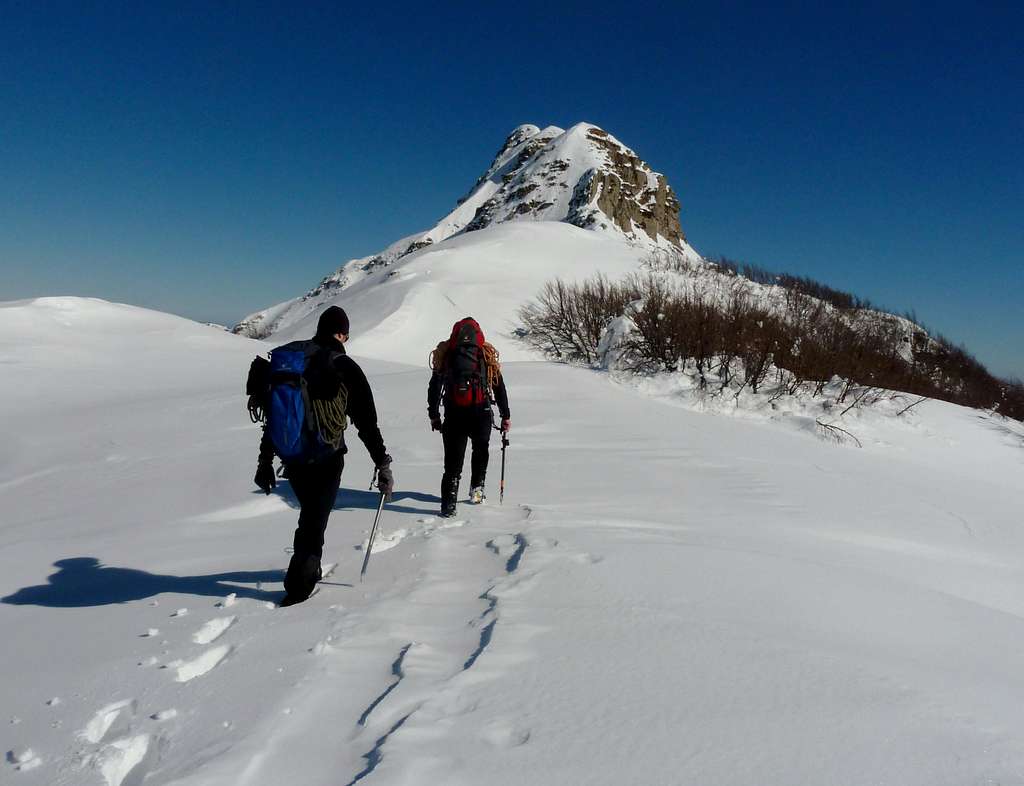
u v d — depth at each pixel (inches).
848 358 656.4
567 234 2783.0
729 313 699.4
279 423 132.0
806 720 88.1
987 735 85.9
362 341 1480.1
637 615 123.4
